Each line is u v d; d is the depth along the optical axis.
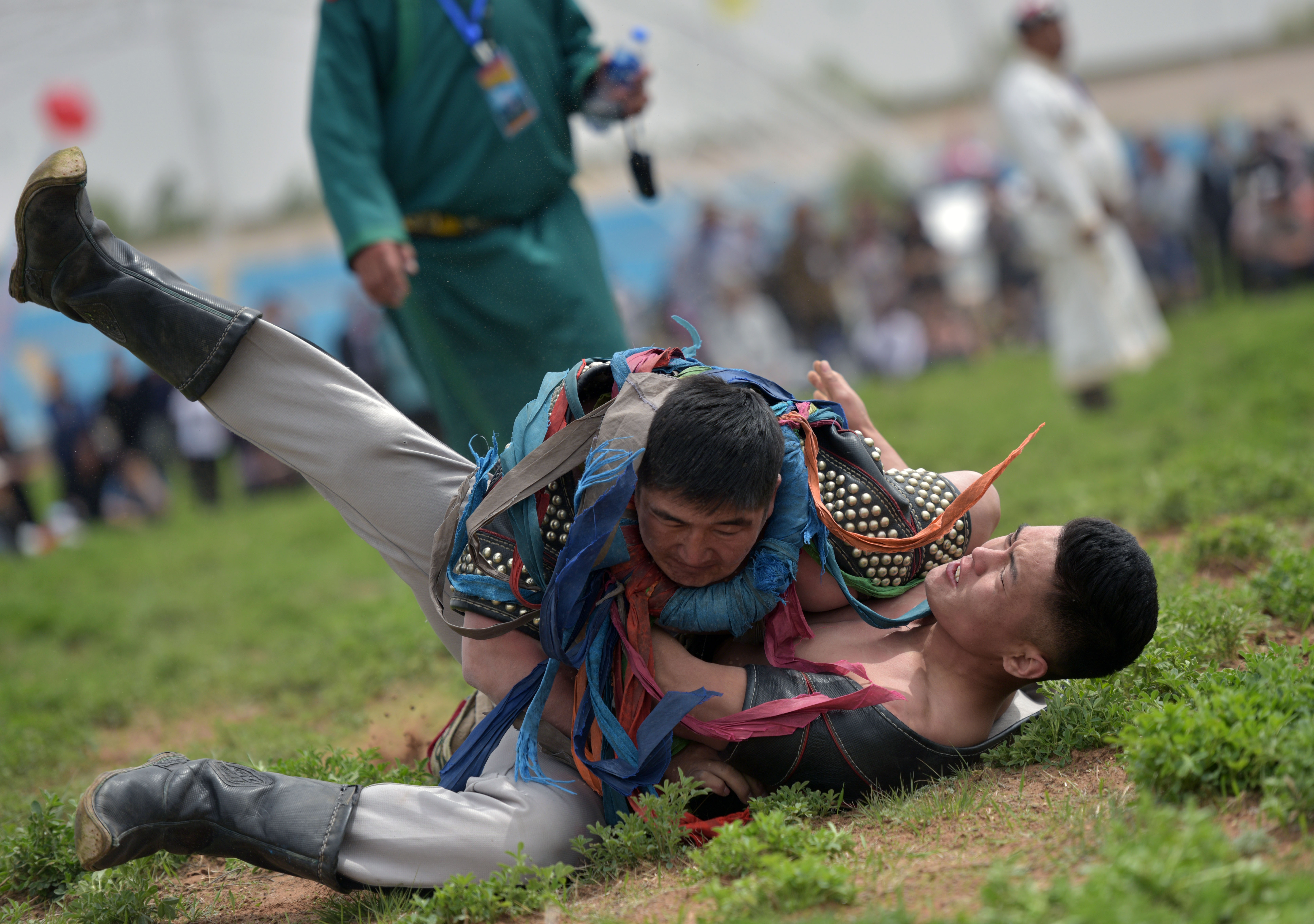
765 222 23.81
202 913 3.76
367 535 4.22
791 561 3.47
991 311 19.83
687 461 3.12
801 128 26.25
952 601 3.60
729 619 3.49
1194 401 10.70
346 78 5.55
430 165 5.64
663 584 3.51
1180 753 3.10
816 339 18.89
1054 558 3.47
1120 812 3.11
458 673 6.28
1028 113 11.09
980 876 2.97
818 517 3.61
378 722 5.64
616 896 3.25
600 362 3.63
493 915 3.21
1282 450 7.98
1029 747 3.70
